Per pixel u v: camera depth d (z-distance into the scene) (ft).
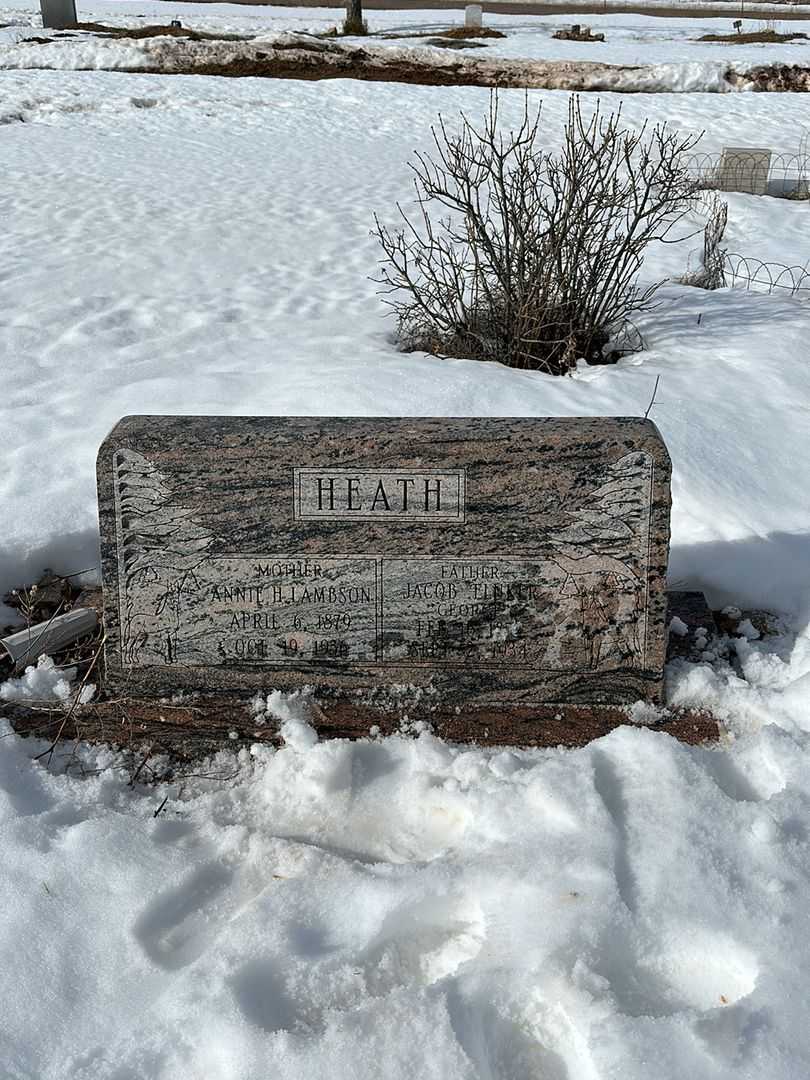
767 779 5.41
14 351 11.64
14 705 6.20
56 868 4.93
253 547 5.92
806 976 4.23
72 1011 4.35
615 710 6.10
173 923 4.78
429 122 26.94
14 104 27.22
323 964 4.42
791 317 12.73
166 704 6.16
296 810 5.45
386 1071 3.96
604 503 5.79
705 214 19.38
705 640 6.74
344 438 5.75
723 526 7.84
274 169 22.18
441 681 6.11
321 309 13.70
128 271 14.96
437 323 12.44
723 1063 3.91
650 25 48.08
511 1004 4.21
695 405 9.73
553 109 28.12
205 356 11.43
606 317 12.68
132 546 5.93
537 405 9.63
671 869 4.72
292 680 6.15
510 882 4.66
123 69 33.40
